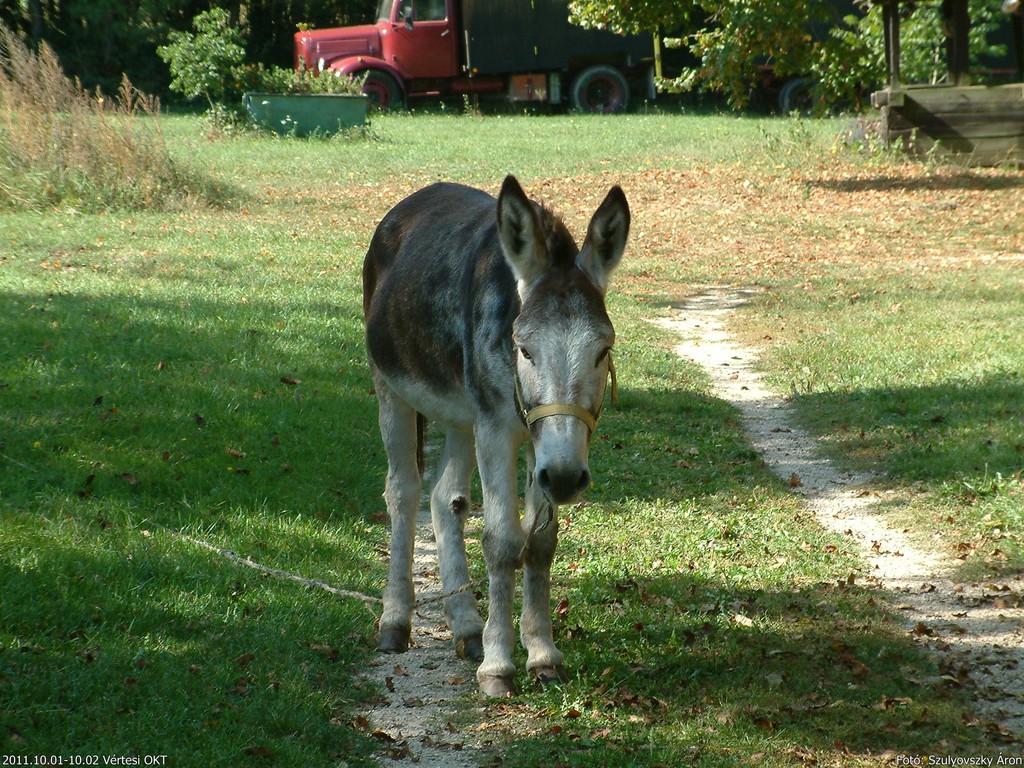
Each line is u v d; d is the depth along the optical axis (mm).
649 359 10867
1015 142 24344
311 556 5953
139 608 4875
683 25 23422
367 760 4043
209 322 10562
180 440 7324
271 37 43438
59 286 11789
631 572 5965
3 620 4547
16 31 38531
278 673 4523
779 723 4355
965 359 10430
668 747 4121
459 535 5070
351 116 28344
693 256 17031
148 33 39031
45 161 17516
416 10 34969
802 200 21344
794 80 36406
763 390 10172
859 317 12656
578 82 36531
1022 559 6082
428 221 5215
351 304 12250
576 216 19359
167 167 18719
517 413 4234
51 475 6461
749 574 5977
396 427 5207
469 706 4469
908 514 6922
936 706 4508
